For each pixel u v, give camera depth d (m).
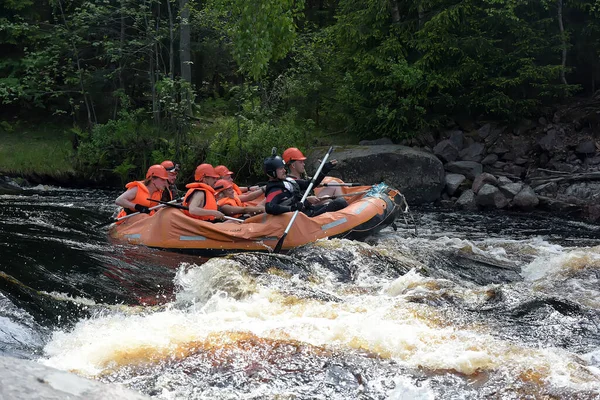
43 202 11.81
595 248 7.58
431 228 10.87
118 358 4.08
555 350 4.37
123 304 5.44
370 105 16.97
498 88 15.77
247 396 3.65
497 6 15.51
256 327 4.62
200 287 5.93
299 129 16.42
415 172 14.27
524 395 3.62
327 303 5.29
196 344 4.29
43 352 4.19
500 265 7.41
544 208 13.23
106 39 18.98
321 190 9.73
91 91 18.88
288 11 15.91
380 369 3.98
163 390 3.69
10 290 4.95
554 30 15.91
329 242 7.41
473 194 13.87
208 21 17.84
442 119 16.36
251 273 6.02
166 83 16.09
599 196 13.13
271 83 19.70
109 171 16.22
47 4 20.05
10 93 18.95
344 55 17.41
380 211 8.74
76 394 1.59
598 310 5.31
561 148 14.89
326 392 3.73
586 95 17.05
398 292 5.95
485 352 4.18
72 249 7.29
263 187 9.70
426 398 3.63
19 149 17.47
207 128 17.27
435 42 15.71
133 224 8.16
